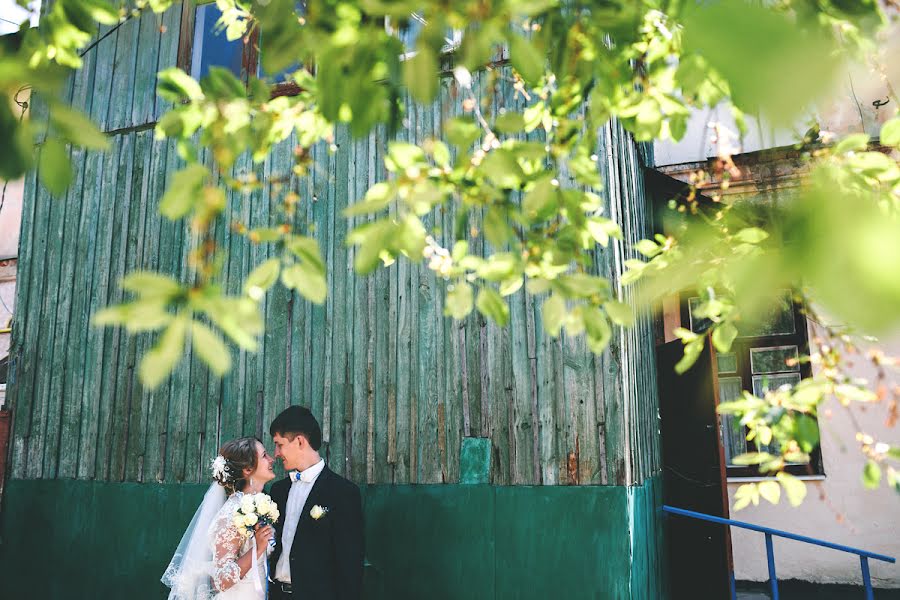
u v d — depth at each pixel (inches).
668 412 223.5
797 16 53.3
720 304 84.4
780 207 38.0
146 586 176.9
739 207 72.7
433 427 161.8
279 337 180.1
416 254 63.2
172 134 76.7
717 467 199.9
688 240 64.1
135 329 42.1
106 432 191.3
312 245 60.2
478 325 162.6
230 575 130.8
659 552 193.3
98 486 187.9
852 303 33.6
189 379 186.1
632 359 163.3
